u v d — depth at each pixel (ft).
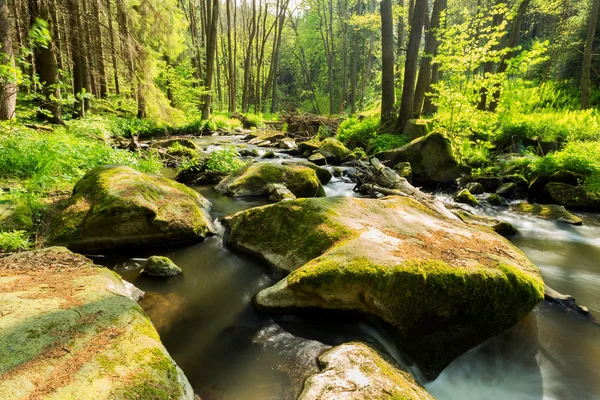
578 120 37.24
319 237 11.50
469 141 33.91
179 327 9.13
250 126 75.66
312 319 9.64
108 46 33.24
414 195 22.47
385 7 39.37
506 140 35.47
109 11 31.42
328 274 9.12
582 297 12.82
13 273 8.47
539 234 19.38
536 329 10.53
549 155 27.61
